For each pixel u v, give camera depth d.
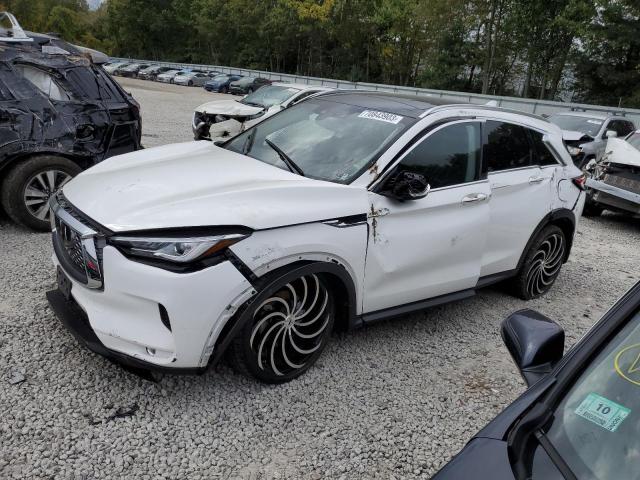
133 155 4.26
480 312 4.98
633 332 1.84
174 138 13.55
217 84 40.59
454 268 4.21
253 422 3.11
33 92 5.61
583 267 6.75
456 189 4.09
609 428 1.64
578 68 39.91
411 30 55.66
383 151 3.72
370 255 3.57
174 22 81.38
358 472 2.85
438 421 3.34
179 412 3.11
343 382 3.60
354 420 3.24
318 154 3.91
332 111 4.36
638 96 36.91
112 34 85.31
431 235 3.90
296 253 3.15
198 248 2.83
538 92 49.91
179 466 2.74
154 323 2.89
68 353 3.56
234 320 3.01
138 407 3.12
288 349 3.42
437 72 51.09
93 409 3.06
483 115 4.44
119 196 3.24
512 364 4.11
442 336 4.43
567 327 4.88
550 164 5.10
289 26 63.72
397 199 3.61
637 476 1.52
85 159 5.95
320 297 3.46
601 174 9.01
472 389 3.72
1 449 2.71
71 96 5.84
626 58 38.81
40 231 5.83
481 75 51.91
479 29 46.53
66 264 3.26
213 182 3.42
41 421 2.93
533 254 5.09
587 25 36.50
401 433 3.19
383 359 3.95
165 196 3.20
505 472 1.59
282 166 3.88
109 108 6.10
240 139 4.53
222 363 3.61
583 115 13.46
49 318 3.98
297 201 3.26
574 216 5.34
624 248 7.92
